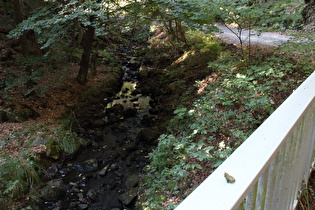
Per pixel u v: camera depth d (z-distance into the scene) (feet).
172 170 14.93
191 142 17.61
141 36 64.54
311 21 37.70
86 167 20.81
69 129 25.36
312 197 6.11
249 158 2.74
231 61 26.08
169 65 43.70
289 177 4.33
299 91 4.62
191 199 2.16
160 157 17.67
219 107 20.06
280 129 3.34
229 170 2.55
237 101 19.22
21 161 18.69
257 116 17.04
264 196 3.29
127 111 30.99
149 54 54.29
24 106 25.62
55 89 31.14
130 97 36.19
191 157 15.96
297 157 4.45
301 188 5.90
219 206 2.10
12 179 17.13
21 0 32.58
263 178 3.14
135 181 18.33
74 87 33.42
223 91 21.53
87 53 34.27
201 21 21.36
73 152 22.40
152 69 45.80
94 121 28.30
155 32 64.64
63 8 22.45
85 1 21.89
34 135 22.12
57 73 32.09
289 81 19.39
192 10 20.56
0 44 33.06
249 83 19.62
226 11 20.24
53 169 20.25
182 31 41.57
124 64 51.70
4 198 15.84
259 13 20.47
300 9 39.68
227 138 16.44
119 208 16.21
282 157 3.63
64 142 22.57
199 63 34.78
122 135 25.85
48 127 24.08
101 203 16.88
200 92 25.66
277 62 22.30
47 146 21.30
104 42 59.57
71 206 16.58
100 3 21.39
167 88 33.91
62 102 29.78
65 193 17.85
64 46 37.35
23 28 20.57
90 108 30.96
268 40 34.53
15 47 34.60
